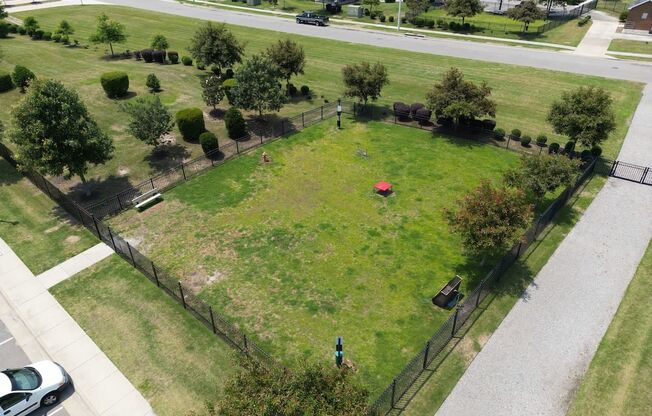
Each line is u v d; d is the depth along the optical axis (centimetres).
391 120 3456
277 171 2773
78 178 2731
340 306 1811
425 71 4500
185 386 1525
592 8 7256
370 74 3306
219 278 1959
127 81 3741
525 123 3366
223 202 2483
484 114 3005
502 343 1662
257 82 3108
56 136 2253
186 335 1708
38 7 7488
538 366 1575
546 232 2241
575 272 1986
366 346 1644
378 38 5797
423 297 1853
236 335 1652
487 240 1764
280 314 1778
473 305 1792
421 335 1689
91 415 1461
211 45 3847
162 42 4869
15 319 1820
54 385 1484
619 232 2236
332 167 2814
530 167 2188
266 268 2009
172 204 2473
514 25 6366
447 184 2612
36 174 2569
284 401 1070
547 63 4662
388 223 2297
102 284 1956
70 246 2192
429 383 1520
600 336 1686
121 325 1758
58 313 1819
